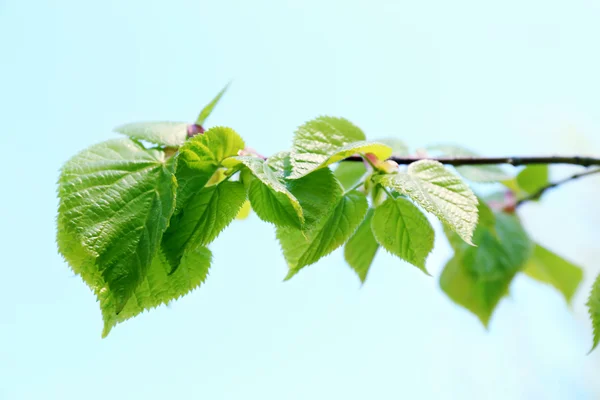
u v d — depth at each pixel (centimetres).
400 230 63
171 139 62
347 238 63
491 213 72
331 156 60
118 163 61
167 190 60
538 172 78
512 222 76
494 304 76
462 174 71
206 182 62
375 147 61
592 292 63
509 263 75
